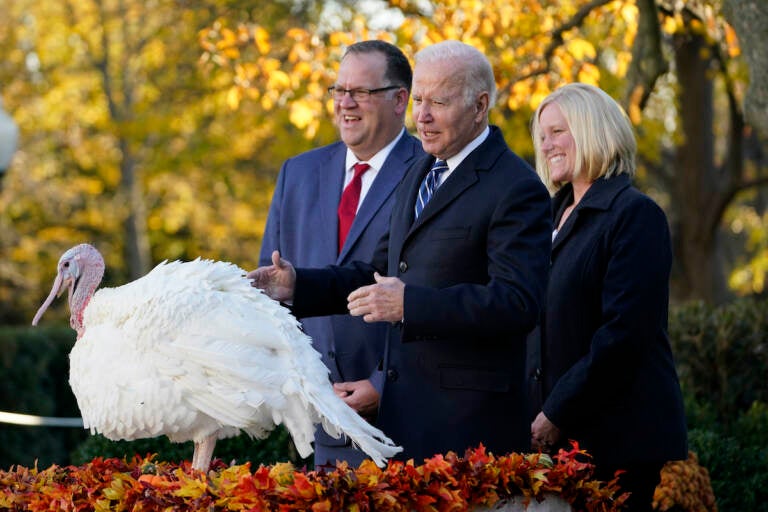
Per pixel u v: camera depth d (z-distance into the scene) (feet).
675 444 26.71
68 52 131.34
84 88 132.77
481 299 22.13
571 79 52.29
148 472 22.48
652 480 27.20
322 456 27.84
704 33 59.82
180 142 115.75
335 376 28.66
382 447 21.40
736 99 82.94
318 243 29.96
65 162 141.28
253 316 22.36
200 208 141.18
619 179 27.68
